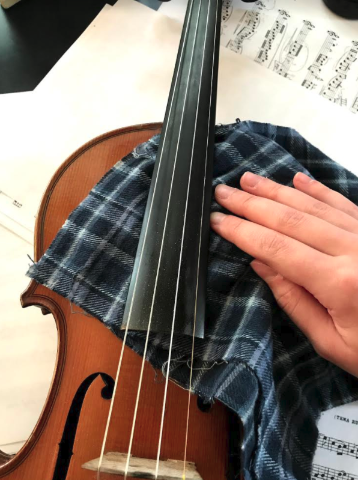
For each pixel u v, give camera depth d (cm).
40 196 23
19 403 19
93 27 28
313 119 26
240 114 26
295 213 15
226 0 30
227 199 17
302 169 19
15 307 21
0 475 14
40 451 14
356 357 14
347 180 21
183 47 22
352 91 27
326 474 15
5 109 25
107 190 17
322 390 16
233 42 29
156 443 14
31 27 29
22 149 24
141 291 15
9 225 22
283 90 27
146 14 29
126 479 12
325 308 14
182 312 14
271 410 13
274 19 29
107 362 16
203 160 18
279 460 13
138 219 17
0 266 22
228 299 15
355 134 26
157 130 22
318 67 28
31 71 28
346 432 16
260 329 14
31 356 20
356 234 14
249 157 19
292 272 14
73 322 16
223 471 14
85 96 26
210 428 14
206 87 20
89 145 21
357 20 30
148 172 18
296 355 15
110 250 16
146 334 14
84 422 14
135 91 27
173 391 15
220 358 13
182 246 16
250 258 16
